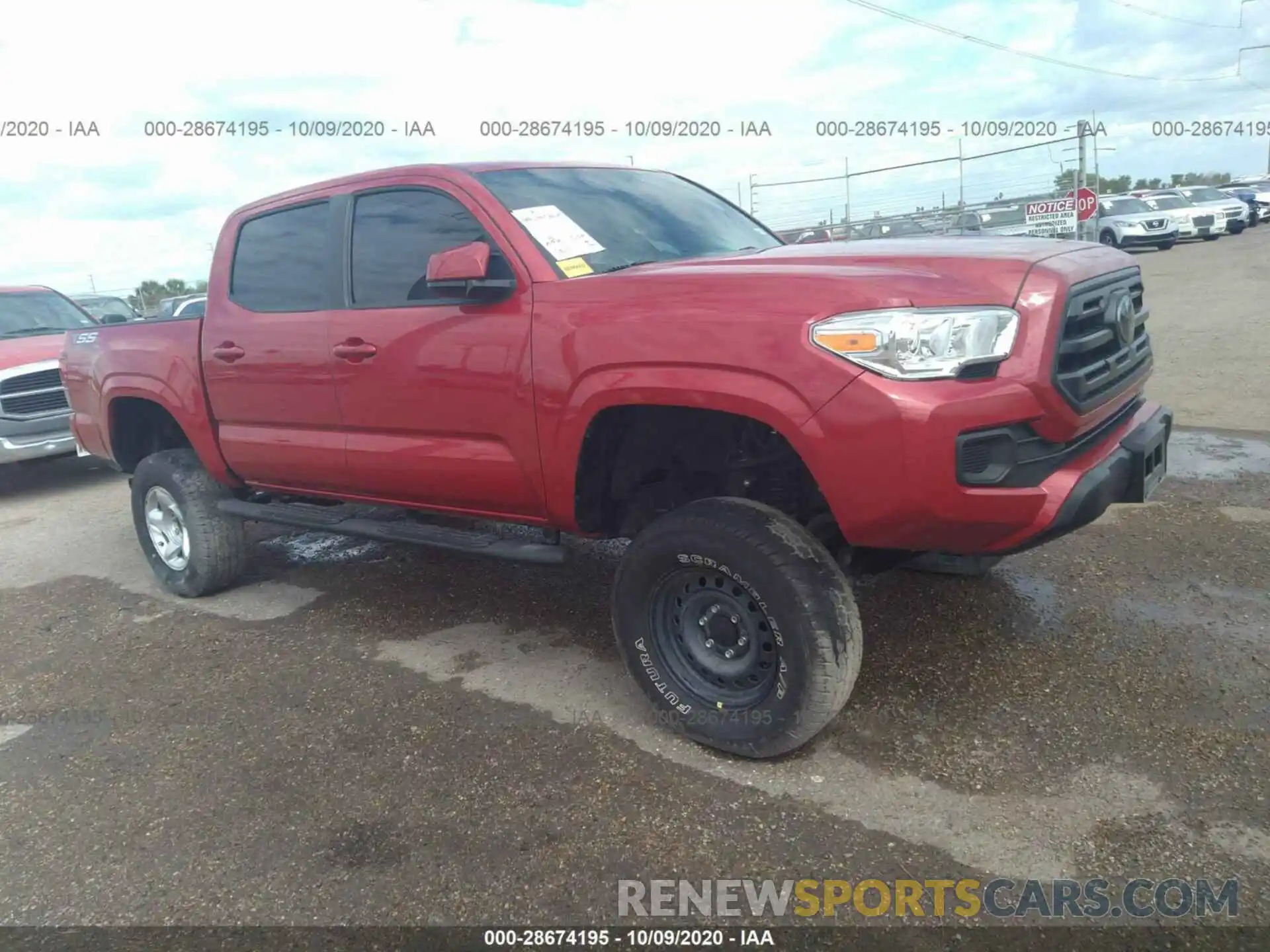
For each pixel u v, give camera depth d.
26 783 3.38
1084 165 17.19
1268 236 25.36
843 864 2.62
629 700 3.66
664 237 3.97
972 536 2.74
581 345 3.18
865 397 2.64
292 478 4.56
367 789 3.16
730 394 2.85
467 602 4.86
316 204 4.27
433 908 2.56
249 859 2.83
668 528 3.13
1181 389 8.16
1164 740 3.07
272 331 4.32
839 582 2.94
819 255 3.25
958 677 3.58
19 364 8.23
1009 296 2.74
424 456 3.80
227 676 4.17
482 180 3.74
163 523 5.37
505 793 3.07
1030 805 2.80
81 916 2.63
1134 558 4.59
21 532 7.25
